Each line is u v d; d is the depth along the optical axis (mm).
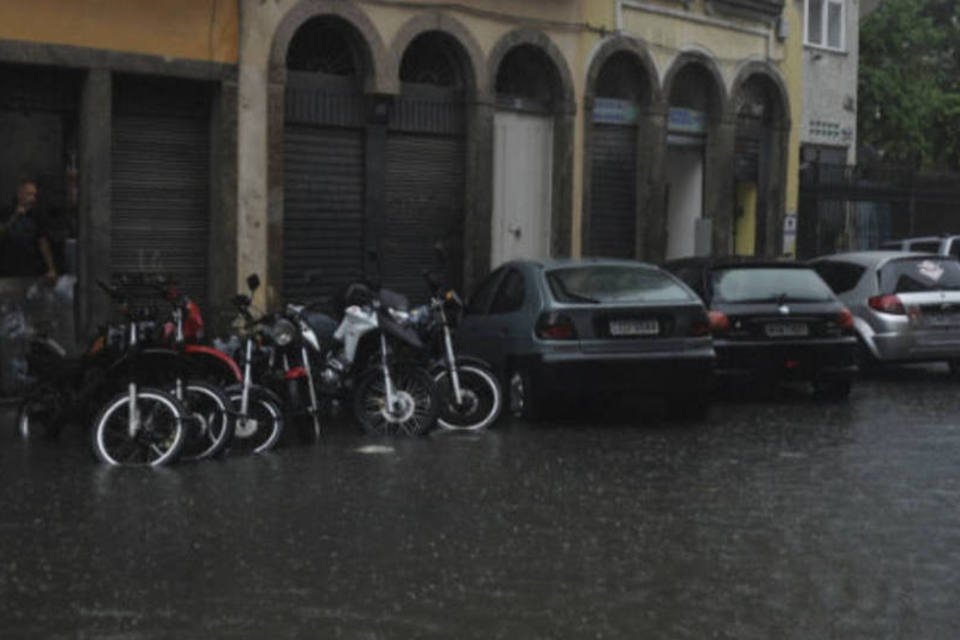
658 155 24828
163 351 11469
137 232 17312
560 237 22938
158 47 17016
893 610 6738
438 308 13555
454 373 13297
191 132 17844
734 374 15117
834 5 31469
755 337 15172
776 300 15328
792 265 15789
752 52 27391
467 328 14891
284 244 18984
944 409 15055
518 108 22297
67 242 16656
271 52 18281
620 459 11383
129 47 16734
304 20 18672
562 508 9227
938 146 37719
